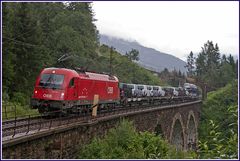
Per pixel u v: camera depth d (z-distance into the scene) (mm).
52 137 21078
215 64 181000
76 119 26688
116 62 104875
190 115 78250
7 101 41062
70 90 28156
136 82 102812
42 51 58156
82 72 31406
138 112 39500
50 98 27625
